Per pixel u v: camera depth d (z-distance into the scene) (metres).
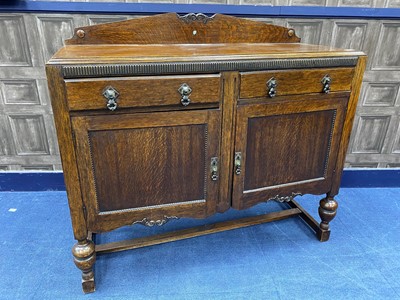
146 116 0.89
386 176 1.74
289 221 1.47
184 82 0.88
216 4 1.35
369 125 1.65
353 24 1.45
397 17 1.42
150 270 1.16
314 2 1.40
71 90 0.80
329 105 1.07
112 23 1.15
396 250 1.28
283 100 1.00
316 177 1.19
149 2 1.33
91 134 0.87
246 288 1.08
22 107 1.46
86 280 1.04
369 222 1.46
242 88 0.94
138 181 0.96
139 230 1.41
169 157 0.96
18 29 1.33
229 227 1.33
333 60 1.01
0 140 1.52
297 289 1.08
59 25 1.34
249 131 1.01
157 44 1.21
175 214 1.04
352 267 1.18
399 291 1.08
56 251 1.23
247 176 1.07
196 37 1.24
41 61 1.39
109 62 0.81
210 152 0.98
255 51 1.01
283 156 1.09
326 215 1.27
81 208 0.94
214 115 0.94
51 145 1.56
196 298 1.04
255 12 1.37
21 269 1.14
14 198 1.57
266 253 1.26
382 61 1.52
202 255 1.25
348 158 1.72
